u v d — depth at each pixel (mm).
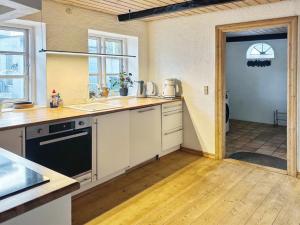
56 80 3361
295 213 2541
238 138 5496
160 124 3984
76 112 2943
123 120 3312
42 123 2447
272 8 3398
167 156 4238
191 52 4195
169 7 3465
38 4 1249
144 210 2625
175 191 3033
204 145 4230
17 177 1064
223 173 3545
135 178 3404
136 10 3721
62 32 3369
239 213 2555
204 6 3193
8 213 820
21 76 3293
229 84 7703
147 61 4723
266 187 3113
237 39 7184
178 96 4434
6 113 2871
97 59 4250
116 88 4523
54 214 985
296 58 3285
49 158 2553
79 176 2844
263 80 7176
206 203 2752
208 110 4117
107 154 3135
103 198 2879
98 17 3793
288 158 3453
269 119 7168
